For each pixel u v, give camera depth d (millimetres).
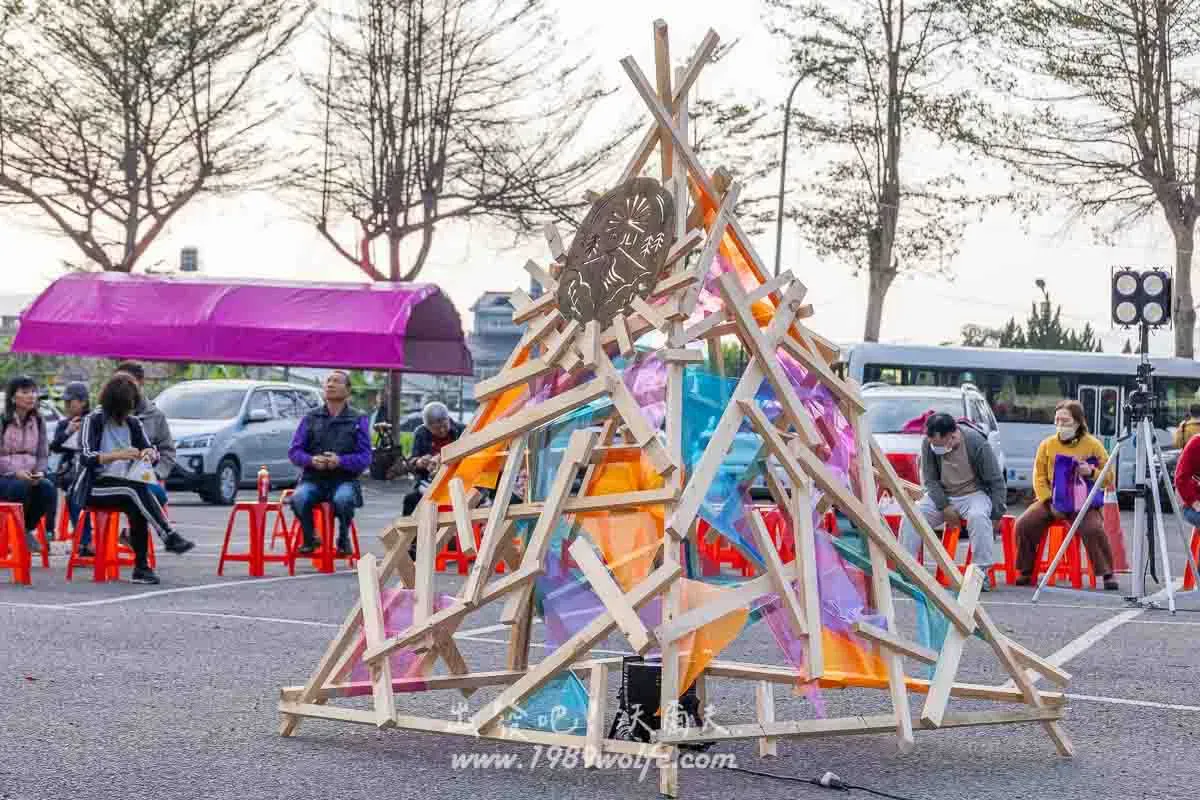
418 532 6859
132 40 34750
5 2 33625
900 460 20531
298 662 9102
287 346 29984
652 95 6934
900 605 12469
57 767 6316
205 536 18906
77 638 9828
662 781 5984
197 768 6344
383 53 36125
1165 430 36125
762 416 6453
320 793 5969
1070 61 39250
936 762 6750
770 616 6477
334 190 36562
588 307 6824
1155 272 13867
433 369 31766
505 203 35969
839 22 41875
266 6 35094
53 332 31281
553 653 6344
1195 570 14625
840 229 42844
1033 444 35469
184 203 35875
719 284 6629
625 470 6699
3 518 14289
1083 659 10078
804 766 6594
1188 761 6891
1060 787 6316
